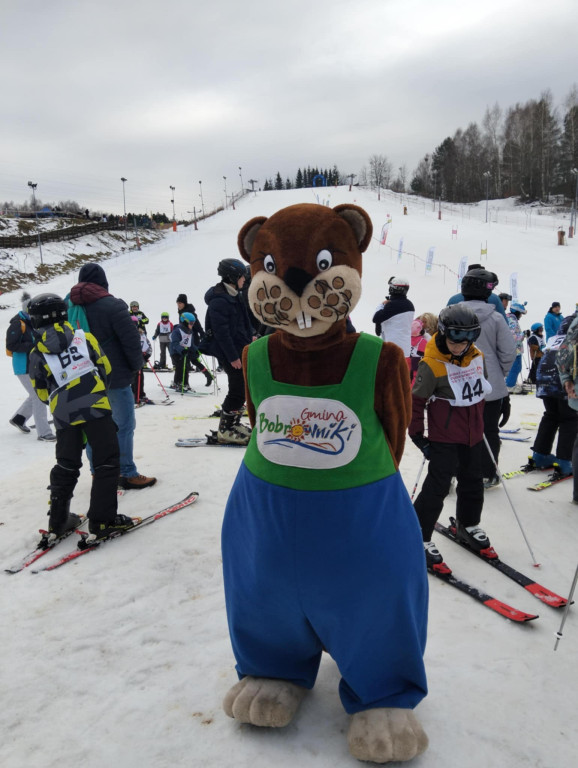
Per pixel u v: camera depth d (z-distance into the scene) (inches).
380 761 70.1
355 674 72.5
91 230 1836.9
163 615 108.7
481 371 128.4
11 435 262.2
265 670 79.1
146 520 150.5
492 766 72.1
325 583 68.6
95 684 89.4
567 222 2206.0
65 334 136.4
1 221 1627.7
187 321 394.0
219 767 72.7
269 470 71.2
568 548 138.8
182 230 2341.3
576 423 181.8
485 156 3715.6
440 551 137.7
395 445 74.5
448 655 95.2
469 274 167.6
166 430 261.7
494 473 176.9
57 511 138.6
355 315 848.3
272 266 68.1
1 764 73.9
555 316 404.2
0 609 111.4
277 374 72.0
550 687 87.4
